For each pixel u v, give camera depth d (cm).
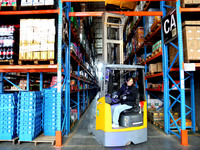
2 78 568
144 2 728
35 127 451
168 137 500
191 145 427
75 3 701
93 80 1920
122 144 415
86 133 549
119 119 459
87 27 1101
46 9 469
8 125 438
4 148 405
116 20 607
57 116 432
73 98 935
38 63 475
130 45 1162
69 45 561
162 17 564
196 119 598
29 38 449
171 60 555
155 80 923
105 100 423
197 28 466
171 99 760
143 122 458
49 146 422
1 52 447
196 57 457
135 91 453
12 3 460
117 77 595
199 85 579
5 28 452
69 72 559
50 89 484
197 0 463
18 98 447
